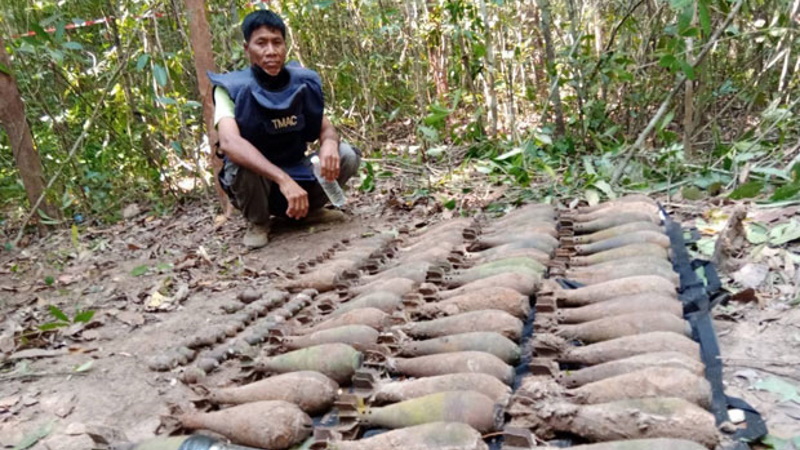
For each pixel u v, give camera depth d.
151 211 4.59
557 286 1.93
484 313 1.75
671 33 3.49
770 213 2.47
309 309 2.20
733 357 1.57
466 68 4.70
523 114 6.25
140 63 3.68
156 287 2.77
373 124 5.52
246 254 3.16
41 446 1.62
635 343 1.51
